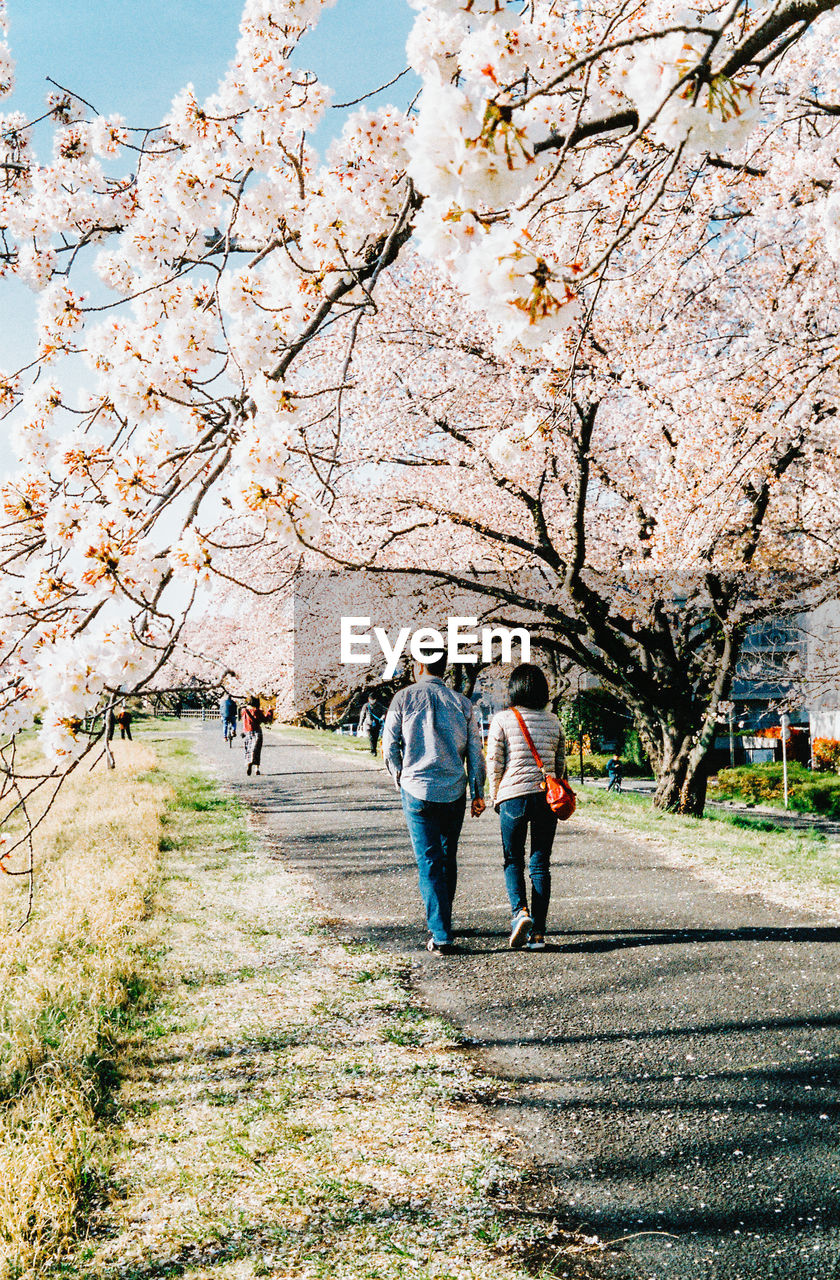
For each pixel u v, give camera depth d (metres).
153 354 3.23
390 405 13.57
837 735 30.73
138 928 5.95
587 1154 2.96
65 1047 3.80
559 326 2.05
